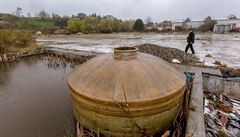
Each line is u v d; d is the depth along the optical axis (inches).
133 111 95.4
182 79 123.1
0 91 225.3
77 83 114.2
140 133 102.7
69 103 192.2
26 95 213.2
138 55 130.7
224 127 136.9
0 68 339.0
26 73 304.0
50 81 262.1
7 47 444.5
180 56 342.3
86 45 653.3
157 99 96.5
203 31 1498.5
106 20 1742.1
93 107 101.7
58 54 417.1
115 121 100.1
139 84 101.1
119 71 108.5
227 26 1429.6
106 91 99.4
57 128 147.2
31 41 547.8
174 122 112.6
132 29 1817.2
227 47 560.1
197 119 111.9
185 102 128.5
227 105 177.0
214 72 208.2
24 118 163.3
